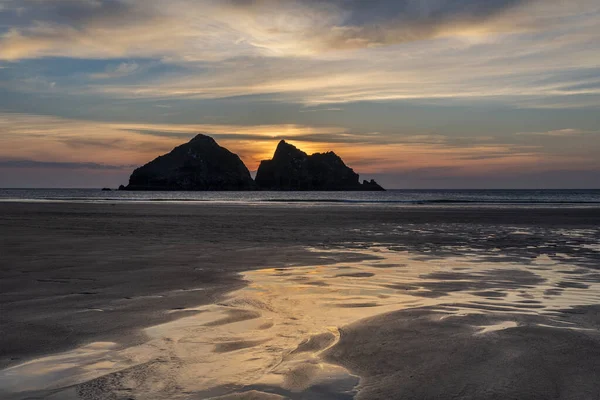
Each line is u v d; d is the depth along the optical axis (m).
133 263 9.92
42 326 5.07
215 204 56.19
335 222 24.72
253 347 4.38
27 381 3.55
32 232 17.28
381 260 10.73
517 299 6.52
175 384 3.49
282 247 13.28
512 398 3.16
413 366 3.80
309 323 5.23
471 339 4.49
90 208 41.25
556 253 12.19
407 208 45.56
